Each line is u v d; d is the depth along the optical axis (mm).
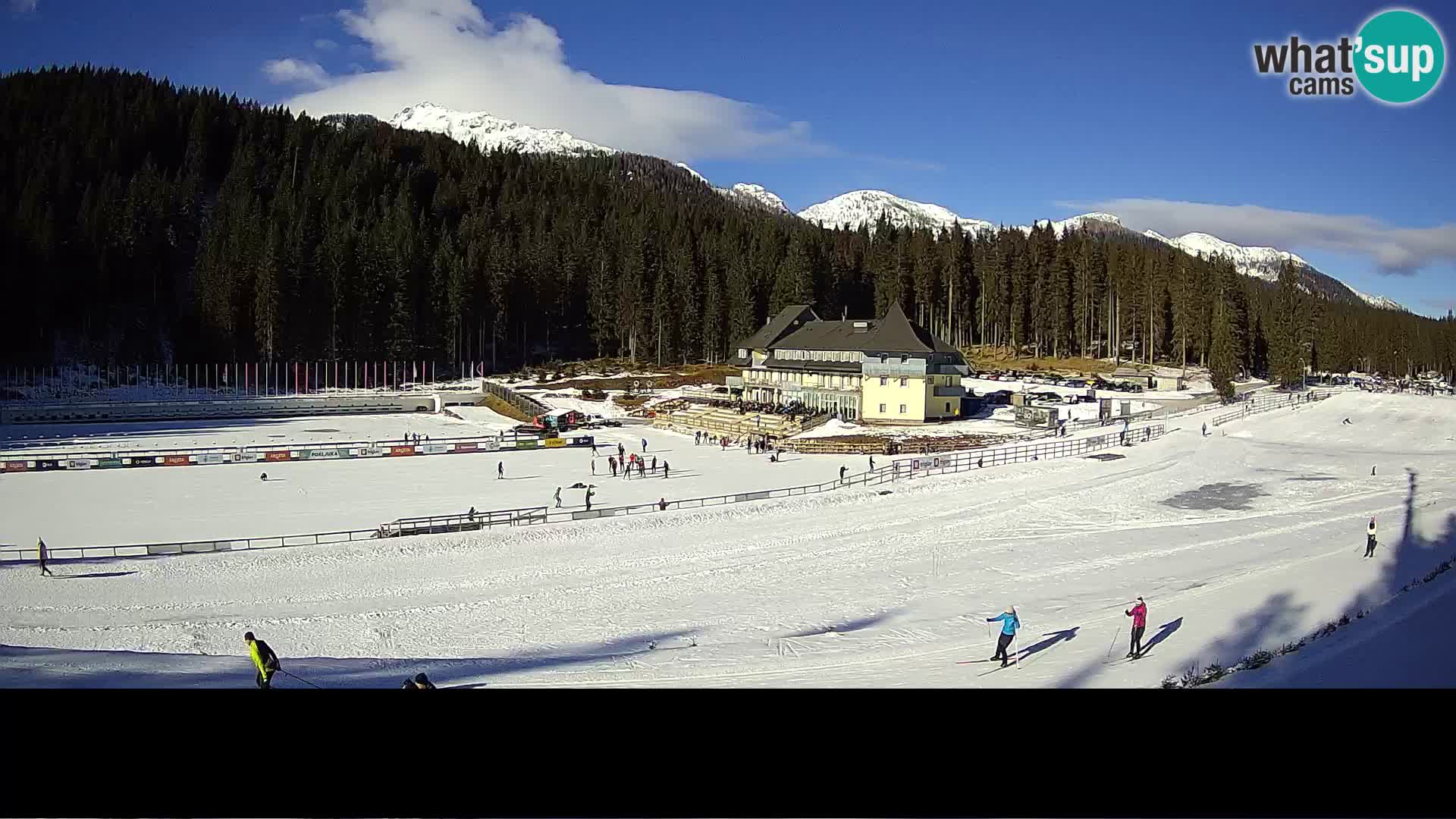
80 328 154250
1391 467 67562
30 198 159500
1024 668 26406
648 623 33750
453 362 158125
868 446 79375
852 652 29484
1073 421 91125
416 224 183500
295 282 149250
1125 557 43719
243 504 57375
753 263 164125
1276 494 59062
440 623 33875
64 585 38438
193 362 148375
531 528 49156
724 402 108875
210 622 33688
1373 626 26938
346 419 115750
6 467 70312
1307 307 132875
